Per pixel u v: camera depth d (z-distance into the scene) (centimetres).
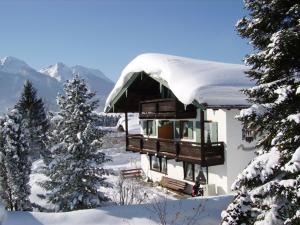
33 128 3484
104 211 1373
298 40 812
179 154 2114
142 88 2622
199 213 1351
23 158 1608
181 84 1936
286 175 804
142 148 2520
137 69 2280
